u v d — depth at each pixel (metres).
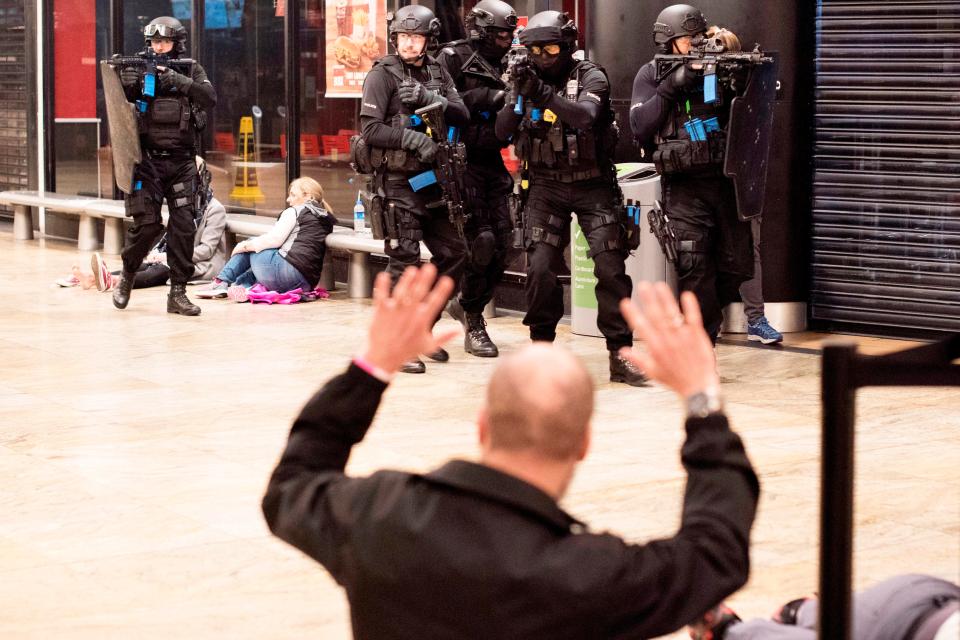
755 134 10.70
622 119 13.89
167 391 11.02
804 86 13.54
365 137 11.83
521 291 15.36
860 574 6.58
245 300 16.08
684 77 10.59
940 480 8.30
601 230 11.22
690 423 3.21
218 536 7.23
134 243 15.03
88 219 21.33
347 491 3.18
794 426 9.77
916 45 13.14
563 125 10.97
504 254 12.45
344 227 17.77
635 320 3.25
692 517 3.12
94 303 15.91
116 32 21.33
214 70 20.03
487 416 3.12
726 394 10.88
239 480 8.35
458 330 3.41
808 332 13.93
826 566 3.19
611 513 7.60
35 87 23.64
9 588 6.41
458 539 2.96
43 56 23.41
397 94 11.80
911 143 13.27
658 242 11.85
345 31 17.52
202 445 9.23
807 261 13.90
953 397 10.71
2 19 24.31
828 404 3.15
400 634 2.98
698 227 11.02
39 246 22.06
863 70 13.39
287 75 18.44
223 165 20.06
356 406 3.37
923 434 9.51
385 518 3.04
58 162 23.48
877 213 13.51
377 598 3.01
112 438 9.42
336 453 3.38
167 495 8.01
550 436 3.03
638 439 9.41
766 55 10.76
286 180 18.69
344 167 17.77
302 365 12.17
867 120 13.43
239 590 6.41
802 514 7.59
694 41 10.84
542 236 11.39
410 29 11.66
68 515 7.61
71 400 10.66
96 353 12.71
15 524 7.44
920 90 13.18
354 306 15.83
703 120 10.74
